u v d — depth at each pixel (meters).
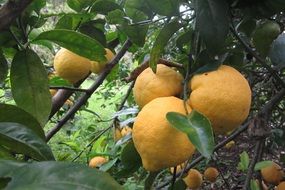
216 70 0.37
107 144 1.08
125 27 0.54
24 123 0.35
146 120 0.35
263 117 0.47
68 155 1.07
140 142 0.35
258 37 0.50
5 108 0.34
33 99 0.47
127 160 0.50
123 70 1.53
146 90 0.39
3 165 0.18
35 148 0.28
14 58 0.46
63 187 0.16
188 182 0.83
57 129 0.74
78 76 0.63
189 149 0.35
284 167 0.93
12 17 0.28
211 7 0.38
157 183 0.85
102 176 0.17
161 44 0.40
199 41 0.41
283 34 0.51
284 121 0.84
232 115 0.36
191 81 0.38
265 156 1.06
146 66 0.46
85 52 0.47
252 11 0.43
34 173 0.17
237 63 0.52
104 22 0.65
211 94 0.36
